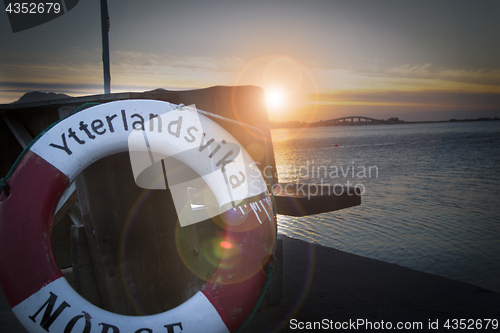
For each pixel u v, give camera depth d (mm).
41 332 1477
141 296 2092
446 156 42625
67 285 1549
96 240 1962
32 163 1609
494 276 6320
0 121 3309
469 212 12367
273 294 2773
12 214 1536
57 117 2691
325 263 3799
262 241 1825
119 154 2021
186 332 1549
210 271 2469
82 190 1967
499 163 33188
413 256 7457
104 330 1484
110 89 4000
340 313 2689
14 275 1491
